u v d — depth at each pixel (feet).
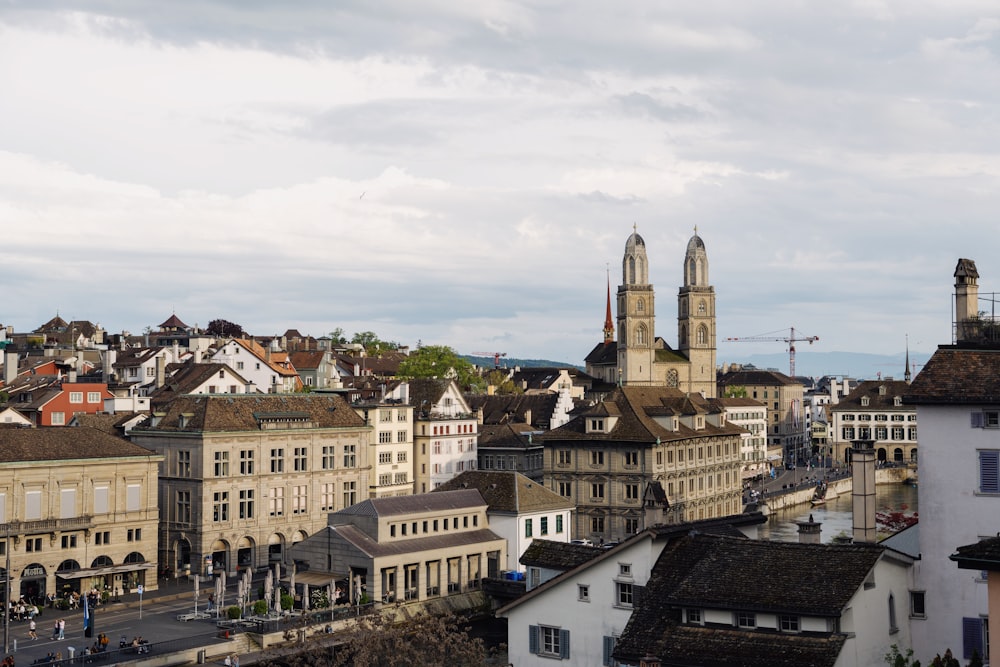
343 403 530.27
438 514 427.74
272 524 480.64
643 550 218.18
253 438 474.49
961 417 196.03
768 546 203.72
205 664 330.75
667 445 535.60
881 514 385.50
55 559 404.36
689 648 190.70
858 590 188.75
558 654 228.43
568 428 551.18
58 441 416.87
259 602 369.30
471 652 266.57
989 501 193.57
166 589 432.66
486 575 437.58
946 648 197.16
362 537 406.62
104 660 319.47
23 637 351.87
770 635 188.75
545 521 458.91
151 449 472.85
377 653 268.82
